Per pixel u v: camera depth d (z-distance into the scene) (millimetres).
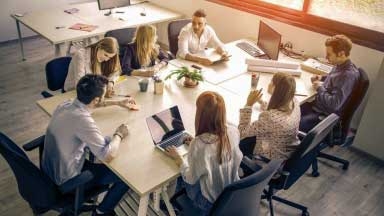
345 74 2764
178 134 2232
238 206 1807
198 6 4770
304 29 3756
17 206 2652
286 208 2781
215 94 1819
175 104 2592
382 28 3348
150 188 1817
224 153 1821
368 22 3420
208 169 1806
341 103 2795
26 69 4754
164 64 3193
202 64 3307
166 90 2781
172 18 4652
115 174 2080
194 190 1972
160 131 2170
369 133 3316
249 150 2379
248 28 4320
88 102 1973
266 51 3545
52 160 2043
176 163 1989
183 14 4871
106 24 4211
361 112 3545
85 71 2713
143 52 3123
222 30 4648
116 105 2508
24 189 2020
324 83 2941
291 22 3836
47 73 2898
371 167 3297
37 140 2256
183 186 2186
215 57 3408
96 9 4699
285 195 2908
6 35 5473
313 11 3791
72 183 1946
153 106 2545
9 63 4891
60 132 1969
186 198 2076
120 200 2389
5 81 4406
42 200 2002
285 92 2197
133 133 2227
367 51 3361
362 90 2703
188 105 2592
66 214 2340
